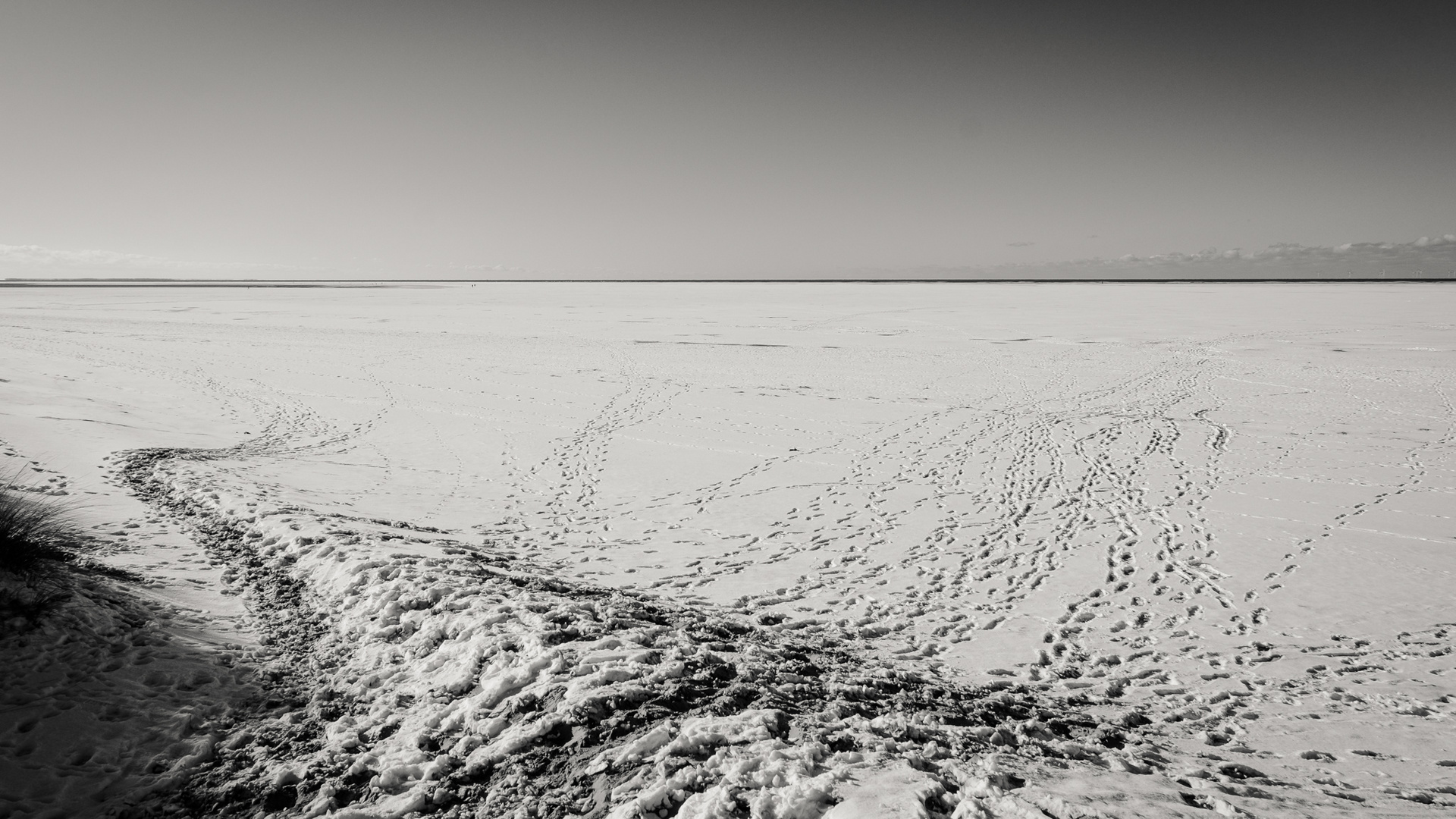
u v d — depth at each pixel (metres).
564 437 18.36
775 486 14.13
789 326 49.84
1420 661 7.21
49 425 15.35
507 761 4.38
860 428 19.38
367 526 9.70
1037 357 32.81
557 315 61.59
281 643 6.21
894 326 49.12
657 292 123.00
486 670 5.39
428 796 4.13
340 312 64.69
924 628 7.98
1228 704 6.27
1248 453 16.16
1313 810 4.20
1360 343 35.47
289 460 15.05
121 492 10.87
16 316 52.84
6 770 4.14
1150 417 20.11
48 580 6.27
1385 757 5.38
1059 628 7.98
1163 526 11.55
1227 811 3.93
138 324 48.56
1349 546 10.57
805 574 9.63
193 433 17.11
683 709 4.88
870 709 5.28
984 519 12.01
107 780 4.21
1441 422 18.75
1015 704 5.99
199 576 7.59
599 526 11.66
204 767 4.45
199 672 5.53
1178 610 8.47
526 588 7.32
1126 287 134.88
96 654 5.49
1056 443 17.41
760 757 4.12
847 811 3.54
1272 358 31.05
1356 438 17.38
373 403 22.41
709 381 27.17
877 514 12.37
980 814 3.51
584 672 5.24
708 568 9.84
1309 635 7.80
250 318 55.91
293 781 4.32
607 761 4.23
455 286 193.88
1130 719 5.90
